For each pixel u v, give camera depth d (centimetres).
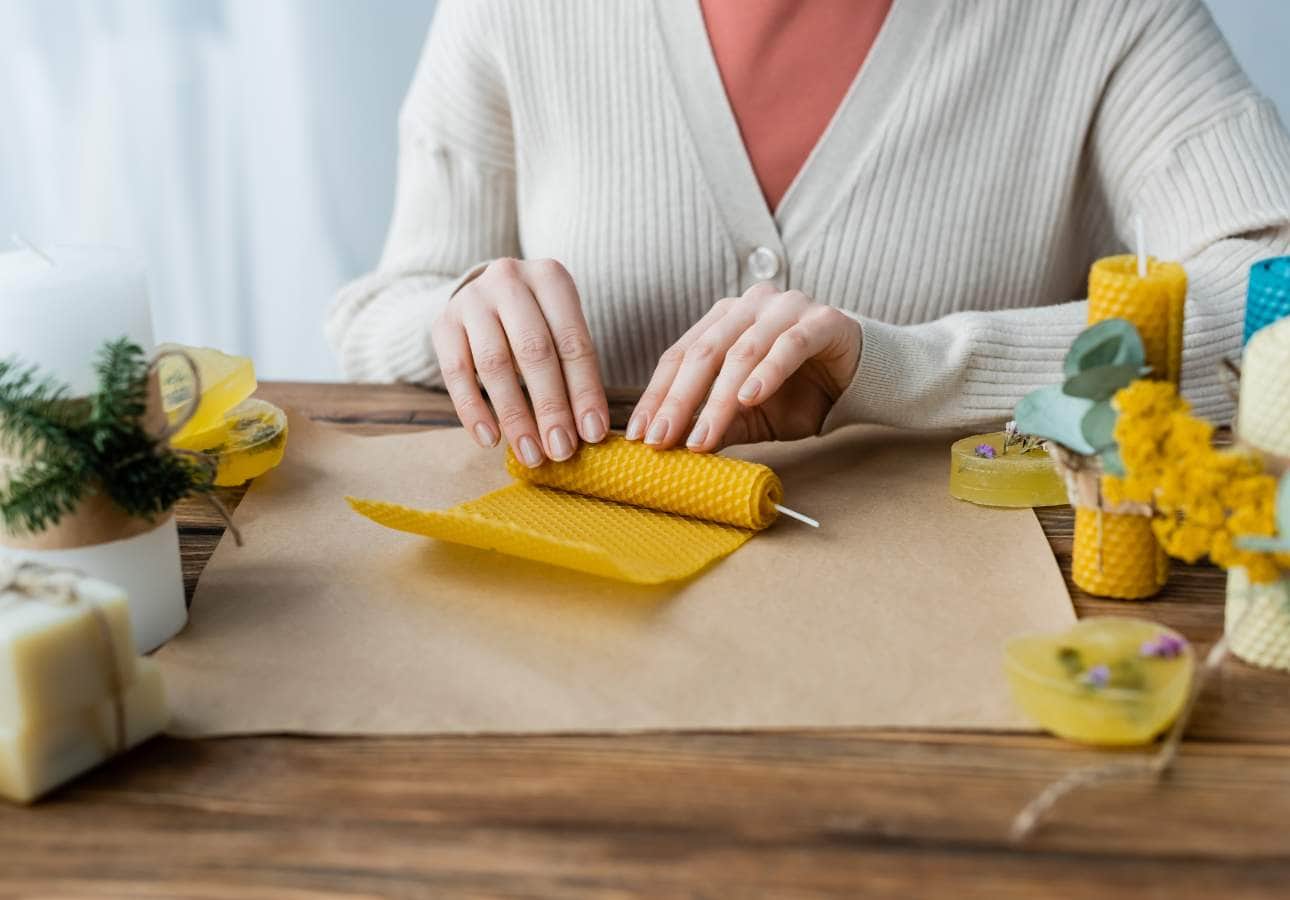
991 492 86
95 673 57
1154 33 124
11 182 234
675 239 132
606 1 129
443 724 61
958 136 127
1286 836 51
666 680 65
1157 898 48
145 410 66
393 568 79
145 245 236
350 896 49
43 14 225
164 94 228
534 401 92
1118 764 56
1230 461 60
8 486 65
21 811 55
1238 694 62
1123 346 66
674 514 86
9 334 64
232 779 57
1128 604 72
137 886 50
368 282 146
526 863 51
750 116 129
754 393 87
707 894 48
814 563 78
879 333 98
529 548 76
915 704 62
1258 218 116
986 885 49
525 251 147
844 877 49
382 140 227
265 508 90
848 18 125
